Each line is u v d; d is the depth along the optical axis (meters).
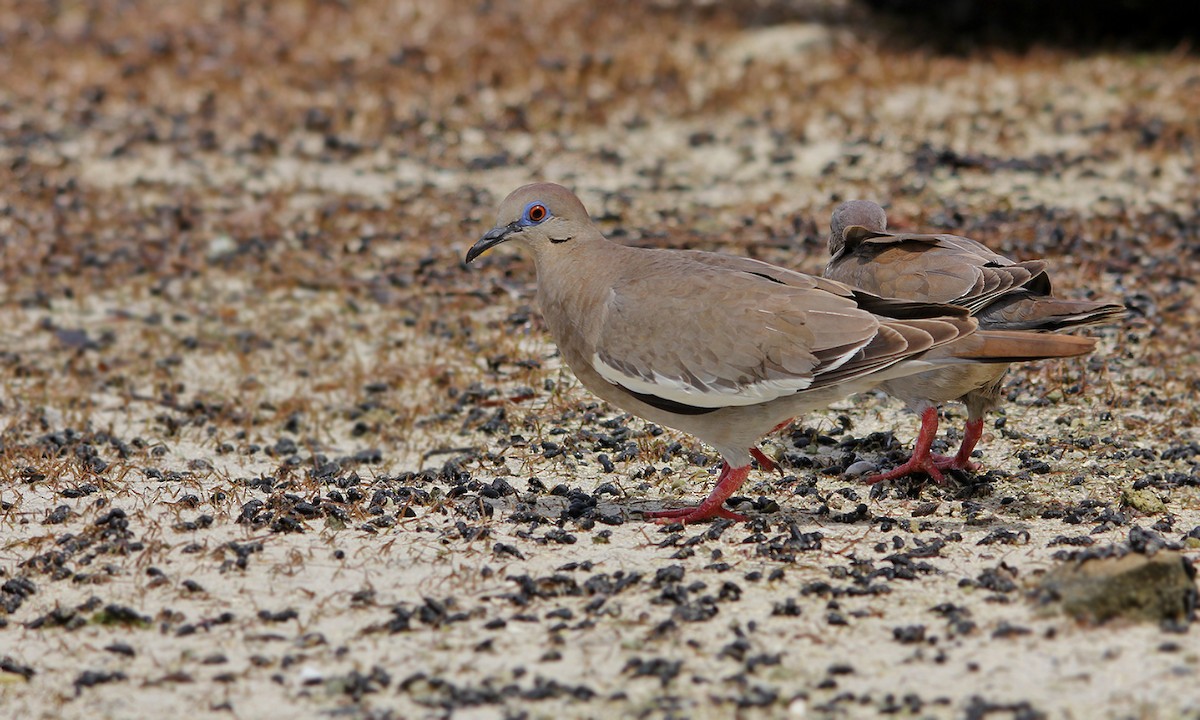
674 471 11.41
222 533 9.98
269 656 8.16
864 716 7.25
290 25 27.02
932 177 19.30
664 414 10.09
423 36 26.22
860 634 8.19
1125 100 21.69
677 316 9.76
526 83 23.92
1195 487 10.64
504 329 14.97
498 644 8.23
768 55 25.17
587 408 12.79
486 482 11.32
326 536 9.88
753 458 11.52
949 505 10.49
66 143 21.88
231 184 20.23
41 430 13.20
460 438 12.73
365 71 24.47
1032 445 11.69
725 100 22.64
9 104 23.38
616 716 7.35
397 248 17.95
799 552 9.48
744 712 7.33
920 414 10.80
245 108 23.00
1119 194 18.41
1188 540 9.39
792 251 16.78
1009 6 25.42
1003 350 9.27
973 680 7.56
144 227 18.80
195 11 28.17
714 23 27.02
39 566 9.40
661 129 22.00
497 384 13.77
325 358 15.09
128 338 15.85
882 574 8.98
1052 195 18.47
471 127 22.33
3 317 16.31
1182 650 7.71
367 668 8.00
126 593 9.04
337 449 12.88
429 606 8.62
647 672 7.78
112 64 25.25
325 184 20.31
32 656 8.30
